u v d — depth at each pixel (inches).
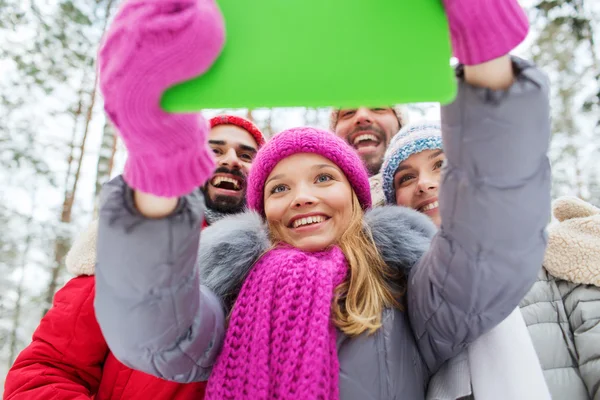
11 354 288.0
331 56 20.3
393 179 67.0
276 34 20.8
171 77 20.4
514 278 31.7
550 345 53.9
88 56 330.3
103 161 283.3
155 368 34.1
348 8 20.8
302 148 50.0
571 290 57.1
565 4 307.9
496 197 28.5
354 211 49.8
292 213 47.6
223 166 75.8
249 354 38.3
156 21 20.1
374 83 20.0
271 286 41.3
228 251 46.5
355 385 37.5
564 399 50.4
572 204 65.7
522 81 25.9
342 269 43.3
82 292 57.9
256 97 20.2
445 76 20.2
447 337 37.4
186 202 29.0
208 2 21.0
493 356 38.8
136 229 27.9
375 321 40.0
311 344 37.4
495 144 26.8
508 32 22.6
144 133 21.5
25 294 296.2
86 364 54.1
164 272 29.0
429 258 37.4
